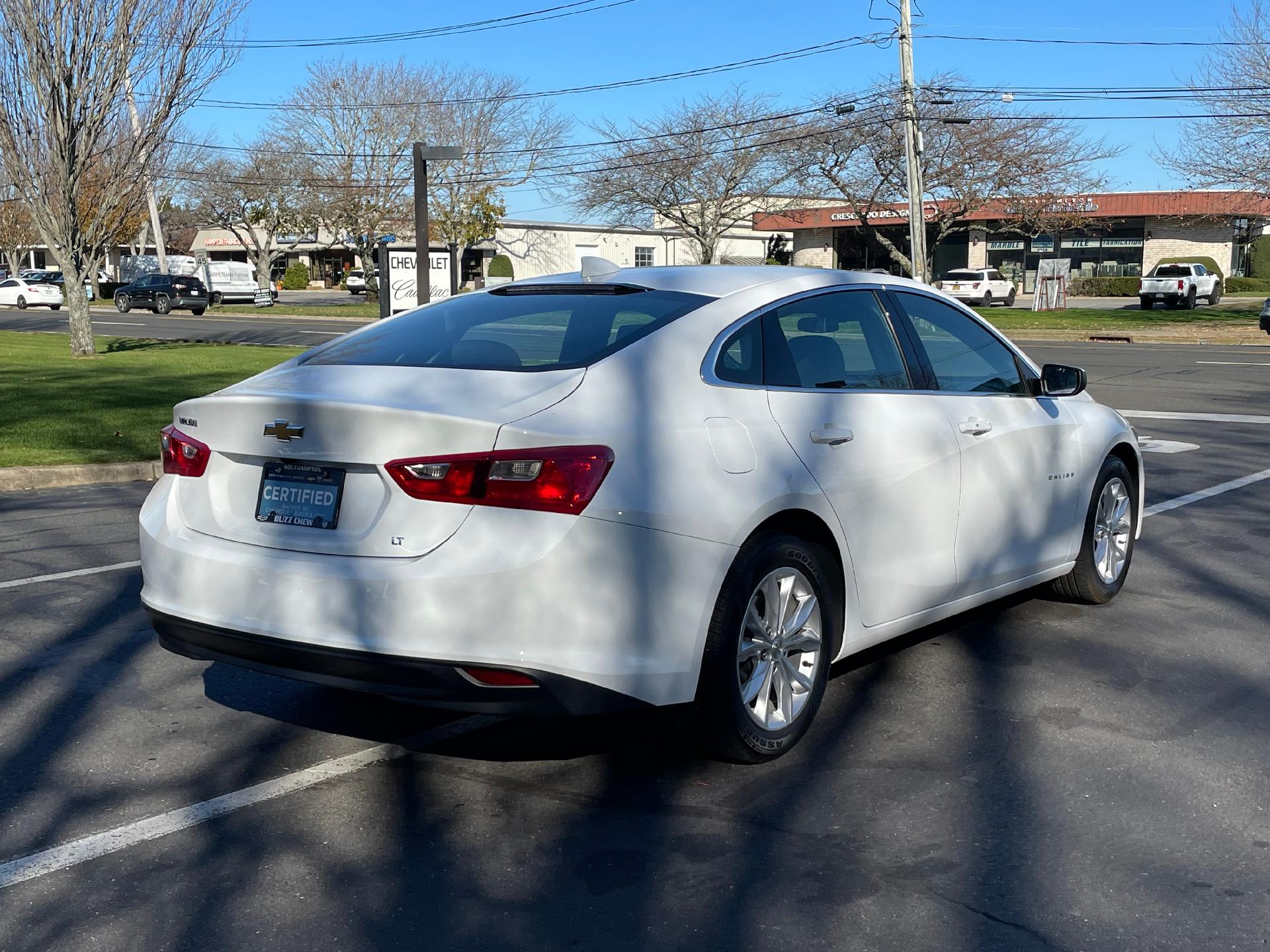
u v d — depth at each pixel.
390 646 3.47
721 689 3.81
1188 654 5.31
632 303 4.25
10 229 64.88
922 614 4.75
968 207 44.50
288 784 3.98
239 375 18.73
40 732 4.42
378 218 53.88
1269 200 37.62
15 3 20.27
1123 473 6.07
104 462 10.15
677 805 3.82
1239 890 3.26
